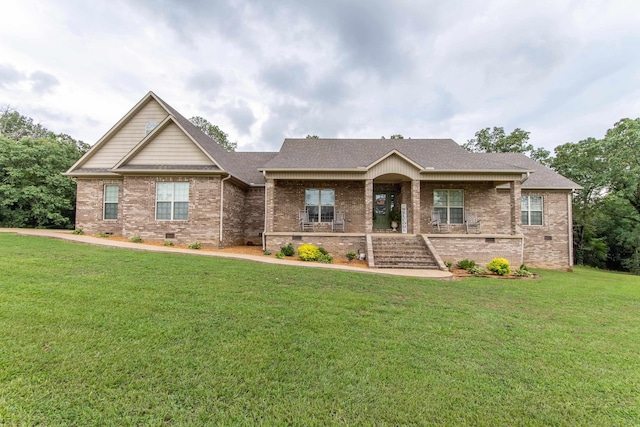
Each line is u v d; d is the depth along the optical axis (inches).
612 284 426.0
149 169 550.0
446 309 250.7
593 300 308.0
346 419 111.0
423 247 508.7
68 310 196.9
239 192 650.8
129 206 558.9
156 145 573.0
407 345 175.6
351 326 200.4
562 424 114.3
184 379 130.4
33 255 351.9
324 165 569.3
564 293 336.5
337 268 402.0
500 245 528.4
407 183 634.8
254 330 184.9
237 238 640.4
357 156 636.1
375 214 663.8
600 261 952.9
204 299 235.8
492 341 188.2
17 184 754.8
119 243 488.7
